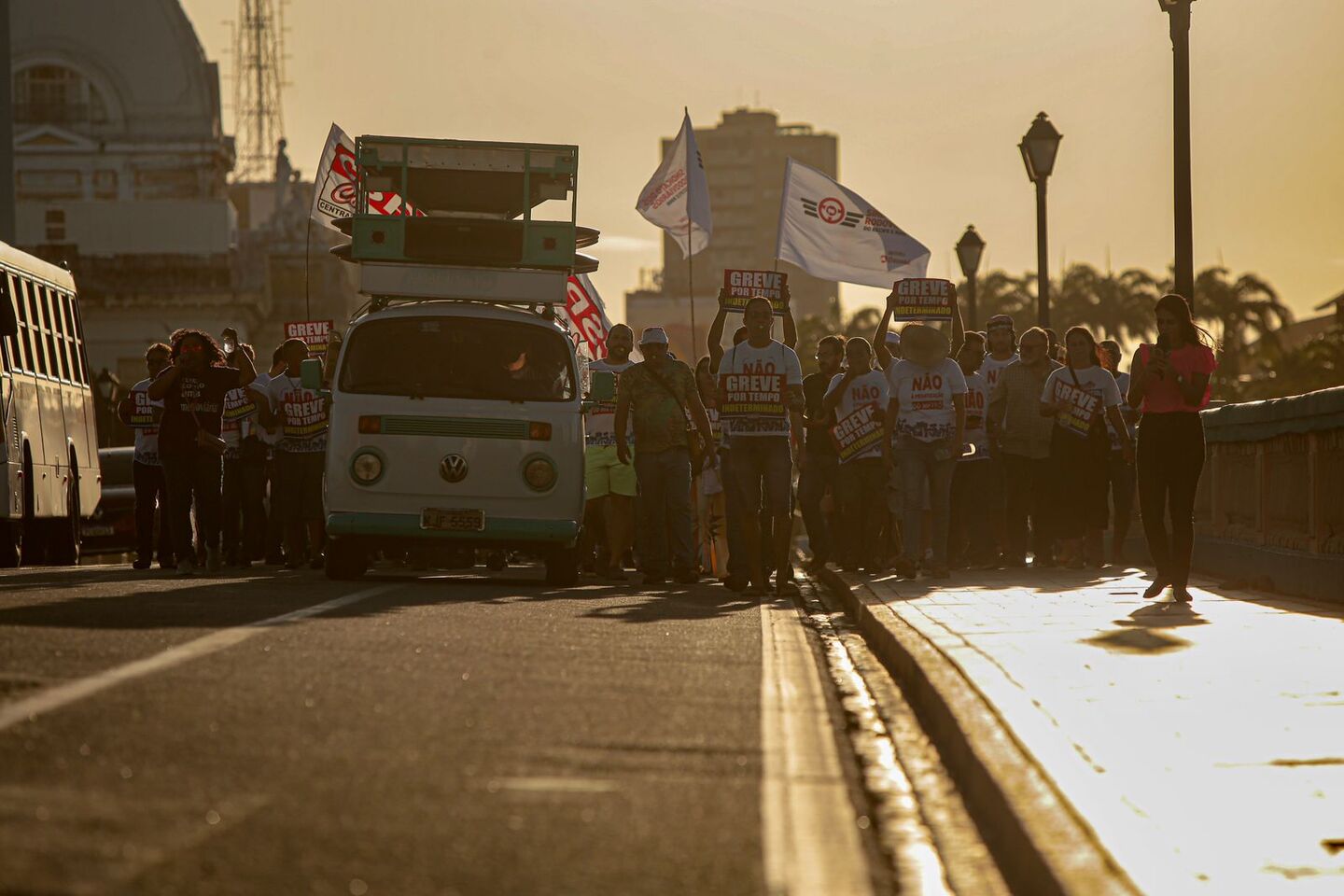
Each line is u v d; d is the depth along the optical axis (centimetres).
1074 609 3023
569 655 2334
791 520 3866
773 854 1273
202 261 19375
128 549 7588
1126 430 4306
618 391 4216
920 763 1761
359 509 3859
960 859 1366
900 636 2531
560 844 1275
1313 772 1564
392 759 1541
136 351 19288
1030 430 4422
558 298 4166
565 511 3909
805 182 5934
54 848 1192
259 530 4972
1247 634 2597
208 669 2008
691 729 1773
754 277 5084
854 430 4153
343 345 3988
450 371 3938
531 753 1599
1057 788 1444
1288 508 3534
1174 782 1520
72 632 2327
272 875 1160
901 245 5944
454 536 3872
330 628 2519
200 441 3988
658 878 1195
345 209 5828
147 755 1509
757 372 3812
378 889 1138
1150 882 1205
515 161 4347
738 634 2755
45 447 5391
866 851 1331
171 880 1132
